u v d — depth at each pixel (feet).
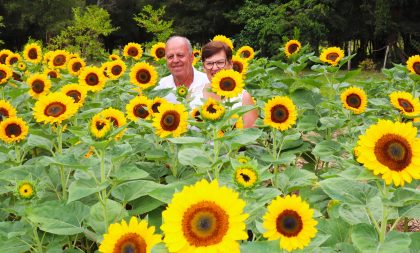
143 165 12.60
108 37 147.02
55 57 25.23
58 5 120.98
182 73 18.67
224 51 17.78
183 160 10.06
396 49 89.71
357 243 7.05
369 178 6.70
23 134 12.09
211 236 5.63
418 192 7.06
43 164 11.22
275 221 6.74
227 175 9.24
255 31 85.81
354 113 15.33
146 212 11.02
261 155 13.65
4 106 13.66
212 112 9.97
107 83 22.88
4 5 118.11
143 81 17.70
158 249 6.28
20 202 9.50
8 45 135.13
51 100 11.43
